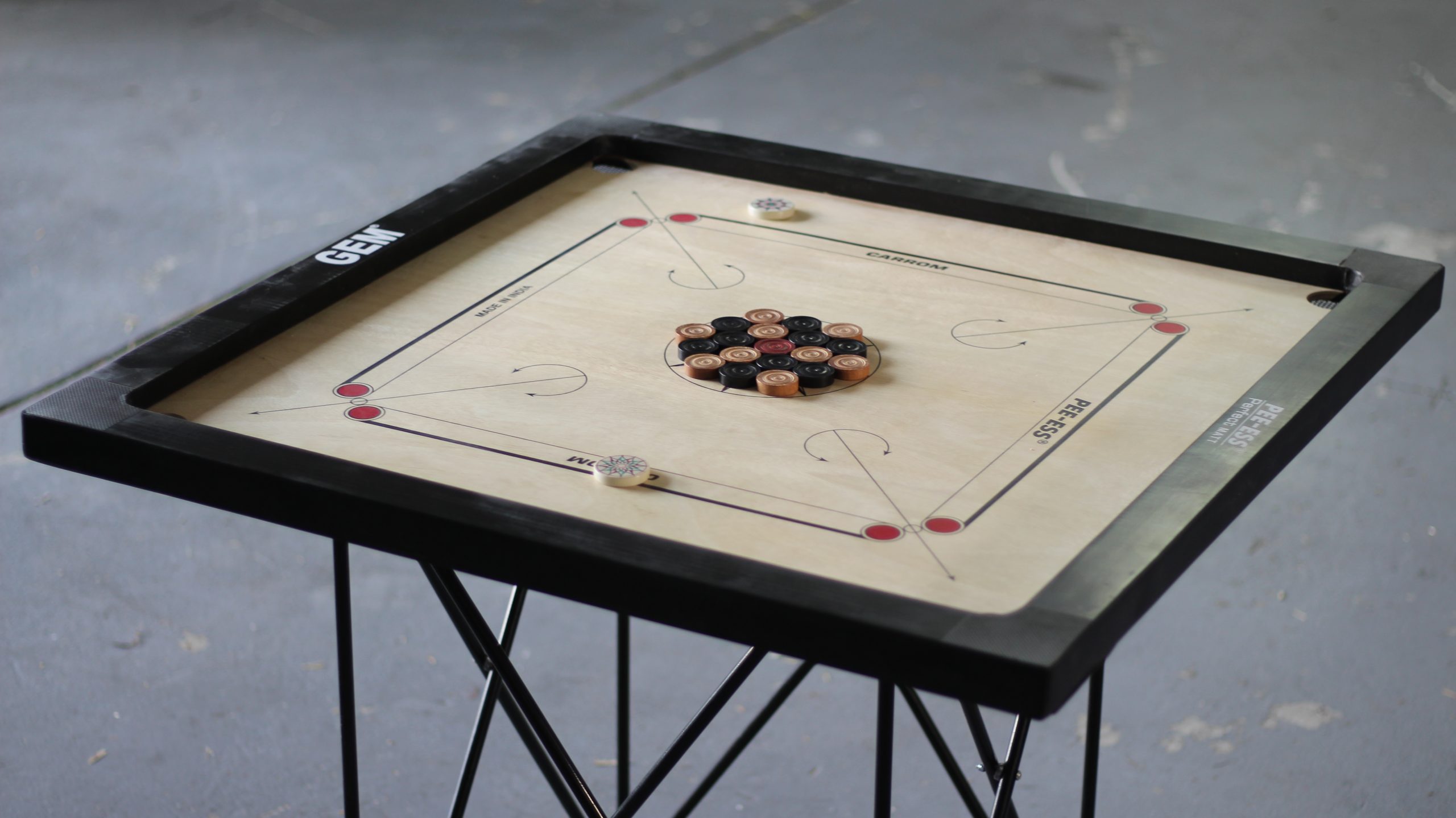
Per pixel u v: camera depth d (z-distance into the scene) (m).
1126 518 0.96
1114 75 4.45
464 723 2.07
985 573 0.95
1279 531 2.45
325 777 1.97
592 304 1.36
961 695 0.84
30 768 1.97
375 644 2.23
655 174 1.68
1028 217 1.52
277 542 2.47
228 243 3.38
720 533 0.99
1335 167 3.76
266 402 1.17
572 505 1.03
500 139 3.98
